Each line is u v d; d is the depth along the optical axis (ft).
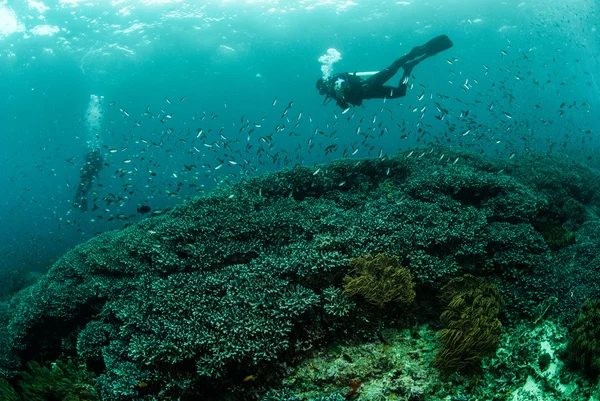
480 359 13.82
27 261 64.69
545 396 12.55
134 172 37.11
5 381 16.38
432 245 18.07
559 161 36.70
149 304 15.93
